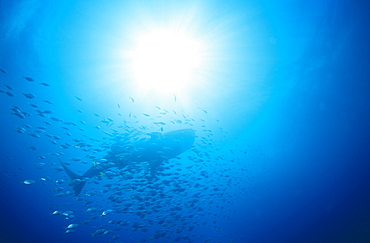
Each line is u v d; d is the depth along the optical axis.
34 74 18.77
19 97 20.52
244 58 20.03
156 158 7.99
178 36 17.14
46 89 20.03
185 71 20.59
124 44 17.31
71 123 8.30
